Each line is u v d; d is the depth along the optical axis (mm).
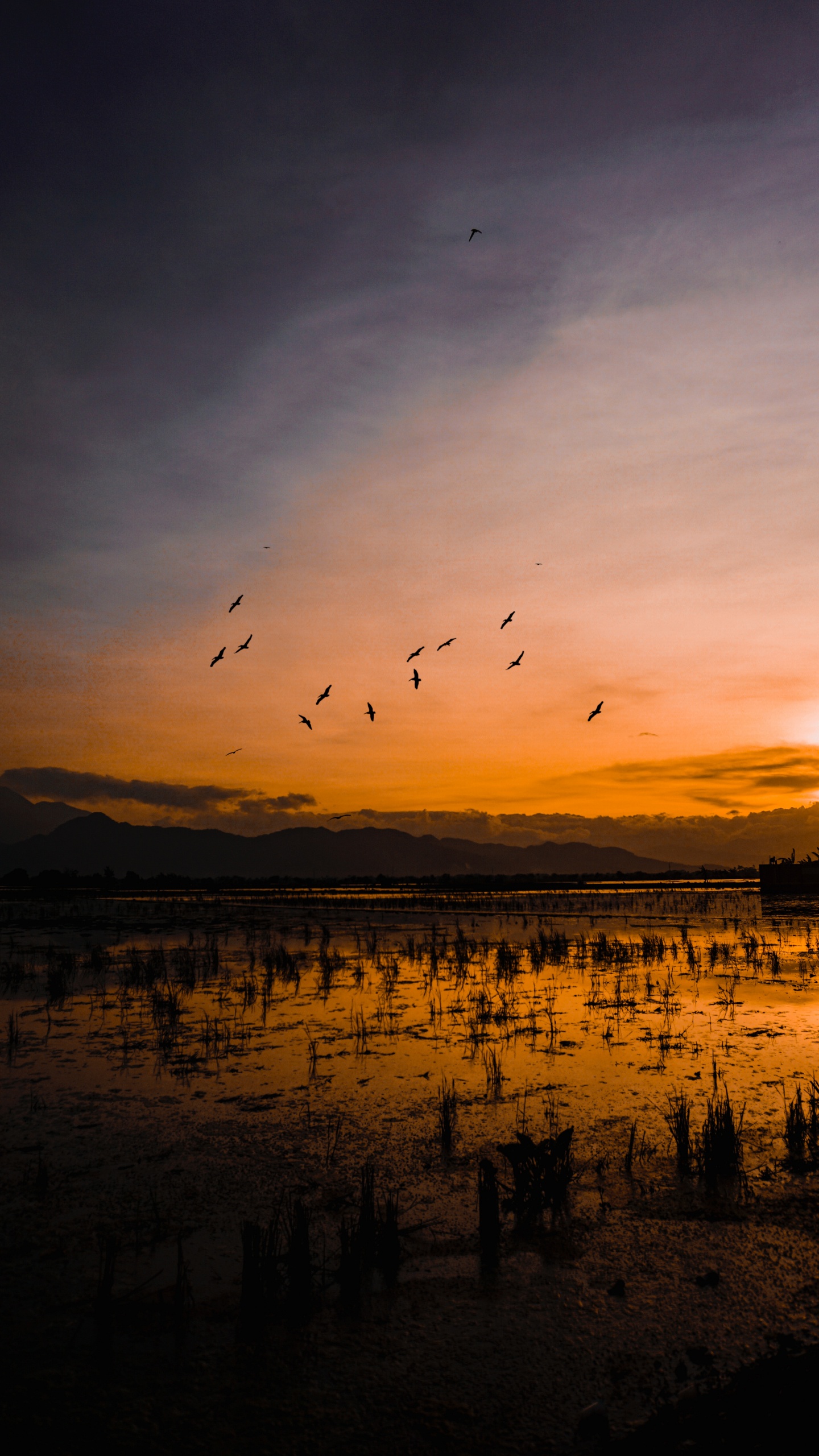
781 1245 9438
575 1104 14125
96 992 25578
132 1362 7637
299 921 52312
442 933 43500
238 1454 6539
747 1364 7367
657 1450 6246
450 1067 16453
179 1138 12797
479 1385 7273
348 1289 8562
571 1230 9914
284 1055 17516
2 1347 7848
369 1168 10188
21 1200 10727
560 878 155375
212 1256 9359
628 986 25359
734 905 61719
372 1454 6520
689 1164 11531
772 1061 16562
